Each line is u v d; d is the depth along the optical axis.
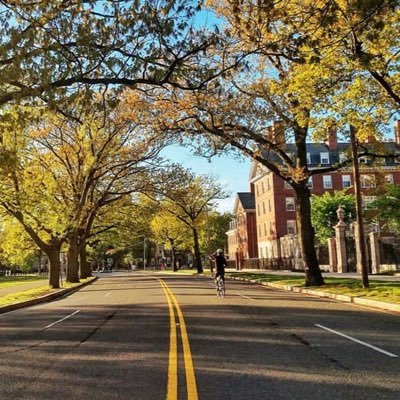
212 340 10.88
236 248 96.62
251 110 24.62
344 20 14.09
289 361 8.66
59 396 6.79
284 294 24.38
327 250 48.34
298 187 27.52
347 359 8.80
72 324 14.58
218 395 6.58
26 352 10.16
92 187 42.41
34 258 107.62
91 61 11.79
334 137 22.80
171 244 79.62
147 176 43.47
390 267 37.78
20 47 11.42
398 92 18.39
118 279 54.50
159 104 24.53
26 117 12.73
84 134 35.00
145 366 8.45
